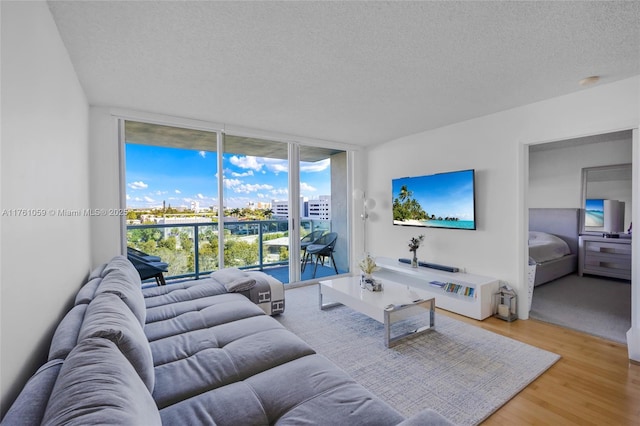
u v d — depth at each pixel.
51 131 1.55
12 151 1.04
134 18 1.68
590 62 2.22
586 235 5.22
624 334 2.79
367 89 2.74
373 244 5.20
